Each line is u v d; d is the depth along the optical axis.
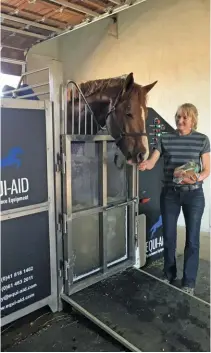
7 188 1.83
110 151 2.51
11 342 1.88
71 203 2.16
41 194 2.02
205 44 3.76
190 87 3.95
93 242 2.41
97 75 5.00
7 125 1.80
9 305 1.90
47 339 1.92
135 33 4.41
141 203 2.88
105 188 2.41
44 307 2.25
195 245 2.45
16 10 2.78
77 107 2.48
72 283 2.25
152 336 1.85
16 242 1.90
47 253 2.10
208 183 3.85
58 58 5.45
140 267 2.86
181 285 2.54
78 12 2.84
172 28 4.02
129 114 2.33
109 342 1.89
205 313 2.06
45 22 3.07
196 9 3.77
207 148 2.39
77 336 1.95
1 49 3.51
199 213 2.41
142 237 2.85
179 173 2.37
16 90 2.28
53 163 2.07
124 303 2.17
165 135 2.46
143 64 4.38
